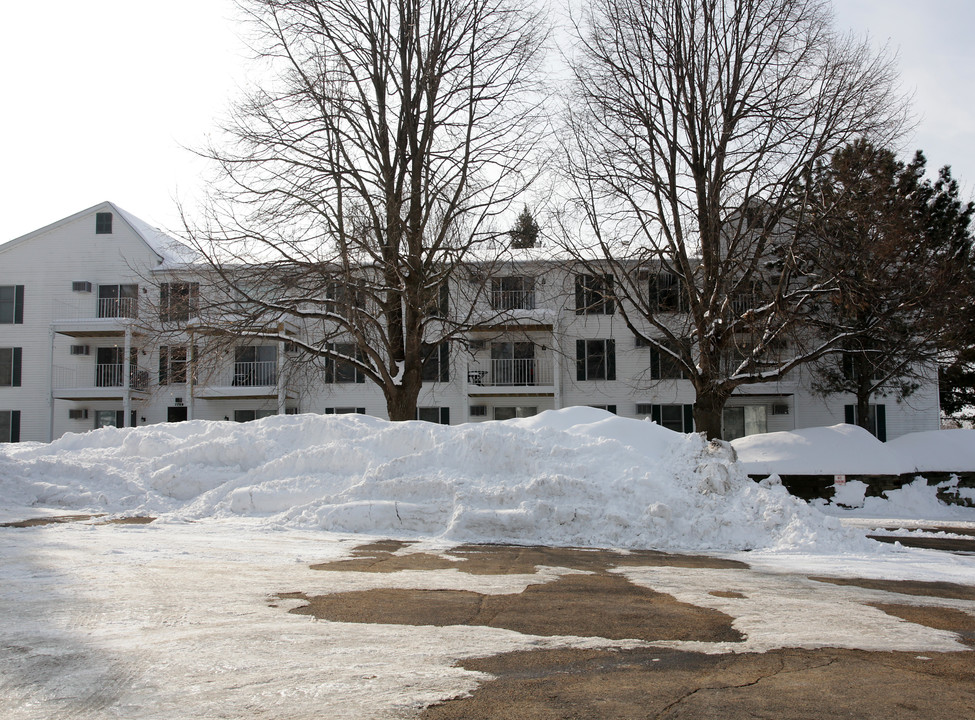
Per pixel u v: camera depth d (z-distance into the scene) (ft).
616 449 38.47
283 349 85.40
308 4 59.16
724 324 61.26
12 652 15.60
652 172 62.49
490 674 15.06
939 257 67.56
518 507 35.22
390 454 39.93
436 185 58.80
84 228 104.53
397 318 61.87
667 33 61.77
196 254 56.65
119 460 44.29
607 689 14.33
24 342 103.50
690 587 24.41
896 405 98.02
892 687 14.76
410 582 24.09
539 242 65.31
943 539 41.86
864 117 58.80
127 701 13.07
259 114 57.21
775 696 14.14
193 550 28.73
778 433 66.54
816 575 27.14
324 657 15.81
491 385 97.40
